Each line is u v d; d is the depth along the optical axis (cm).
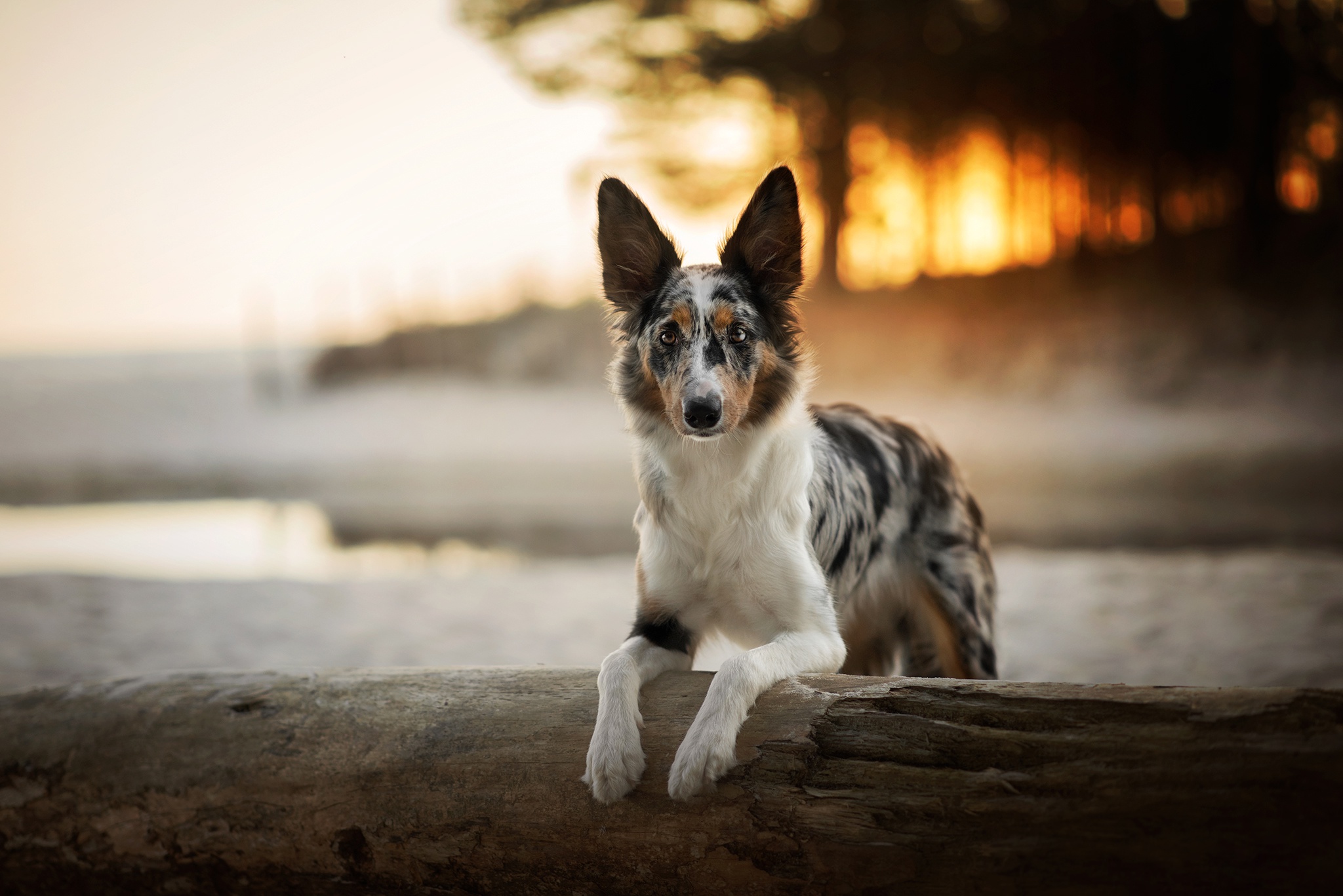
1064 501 1603
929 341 2852
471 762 296
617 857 276
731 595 370
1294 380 2253
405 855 294
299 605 845
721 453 369
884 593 446
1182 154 3188
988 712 261
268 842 304
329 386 3697
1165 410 2273
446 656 682
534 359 3462
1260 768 235
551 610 827
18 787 323
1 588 888
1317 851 228
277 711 324
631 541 1343
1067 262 3188
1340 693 242
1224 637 653
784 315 403
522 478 2205
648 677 322
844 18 2981
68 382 5506
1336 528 1212
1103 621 724
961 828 252
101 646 700
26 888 323
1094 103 3203
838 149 3266
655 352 386
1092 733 251
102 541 1439
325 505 1864
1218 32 3012
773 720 279
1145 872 239
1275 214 3000
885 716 269
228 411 3575
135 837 313
